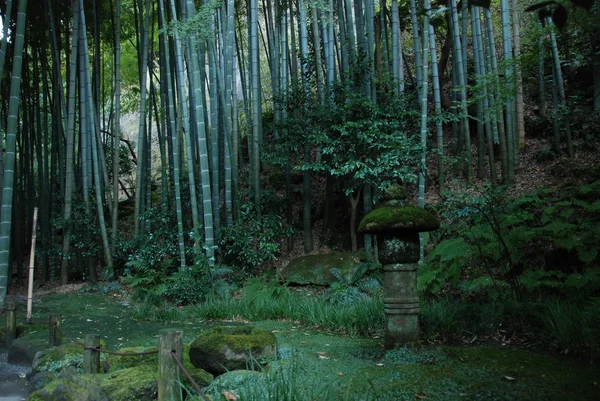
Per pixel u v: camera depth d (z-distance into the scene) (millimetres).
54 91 11438
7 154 6992
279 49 11648
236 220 9648
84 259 11453
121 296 9078
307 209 9641
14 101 7059
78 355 4273
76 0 10008
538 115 9977
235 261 9258
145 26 10484
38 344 4977
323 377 3205
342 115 8023
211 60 9539
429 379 3092
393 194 3934
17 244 11688
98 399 3039
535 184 8430
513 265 5645
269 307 6641
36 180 15484
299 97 8812
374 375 3236
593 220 6000
